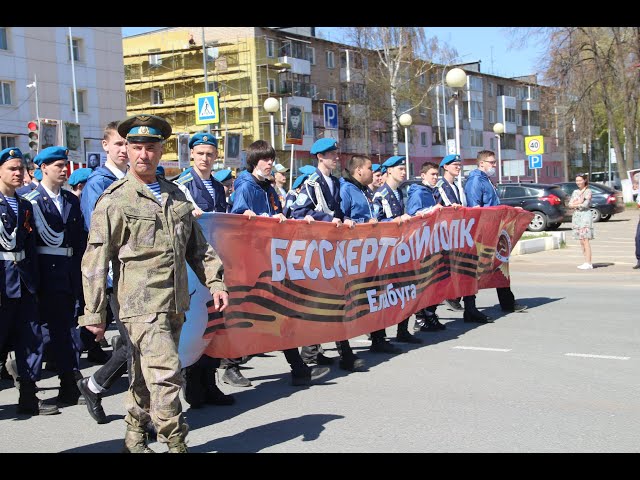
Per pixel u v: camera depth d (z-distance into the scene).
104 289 4.48
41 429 5.94
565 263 17.72
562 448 5.11
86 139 47.88
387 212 9.26
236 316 6.57
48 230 6.47
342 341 7.69
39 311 6.49
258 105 60.84
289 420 5.96
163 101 64.44
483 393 6.61
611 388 6.69
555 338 9.02
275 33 62.38
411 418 5.90
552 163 92.19
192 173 6.92
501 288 11.15
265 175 7.57
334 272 7.62
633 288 13.59
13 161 6.14
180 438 4.55
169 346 4.48
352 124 64.62
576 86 47.12
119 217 4.47
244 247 6.67
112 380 5.97
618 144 48.84
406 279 8.88
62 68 46.31
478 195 10.52
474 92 82.06
